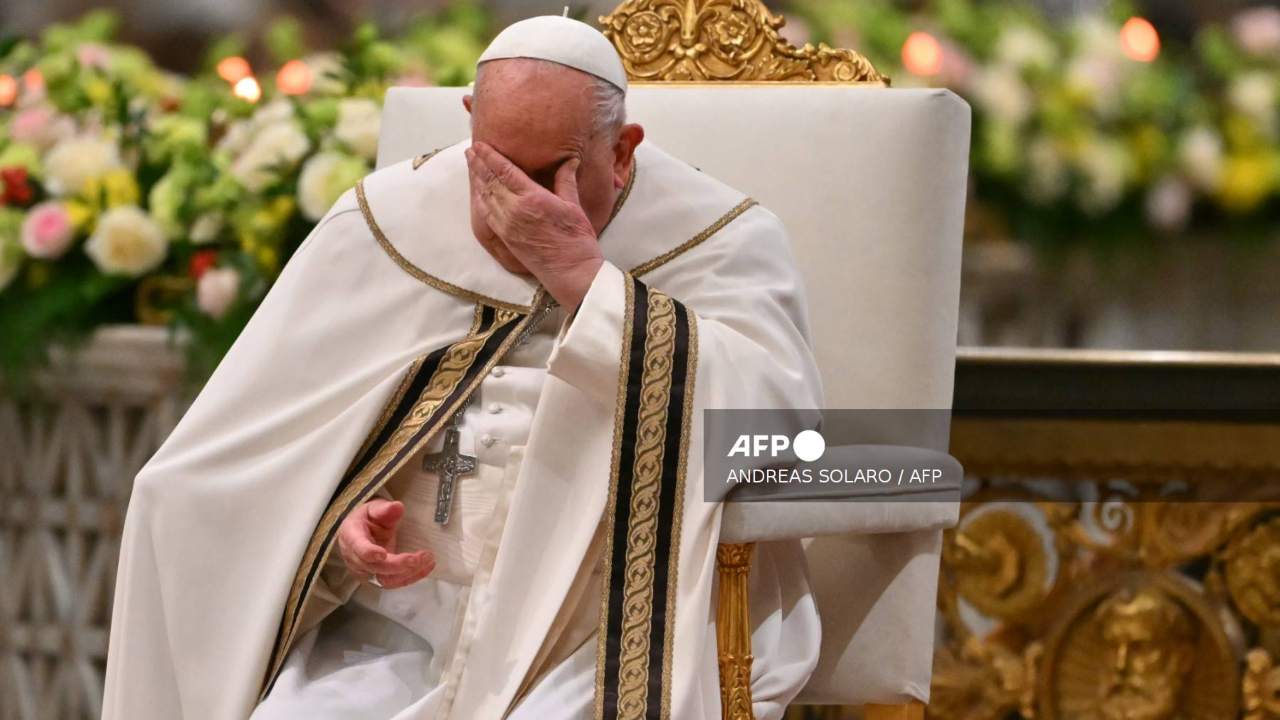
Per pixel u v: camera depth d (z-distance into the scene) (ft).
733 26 37.24
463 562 30.35
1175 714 43.70
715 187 33.17
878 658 33.76
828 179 34.99
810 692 34.19
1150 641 43.50
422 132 36.50
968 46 49.85
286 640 29.86
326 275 32.30
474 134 29.99
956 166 34.91
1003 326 62.80
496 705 28.76
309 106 42.86
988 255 60.59
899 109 34.76
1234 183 50.78
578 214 29.48
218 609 30.37
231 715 29.89
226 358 31.94
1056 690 43.98
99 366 43.96
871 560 33.96
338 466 30.50
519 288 31.60
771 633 31.50
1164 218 50.85
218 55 50.49
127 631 30.40
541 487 29.63
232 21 63.93
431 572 30.55
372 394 30.81
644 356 29.14
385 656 30.55
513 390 30.86
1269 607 43.14
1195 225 53.42
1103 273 58.18
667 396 29.17
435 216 32.40
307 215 41.29
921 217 34.53
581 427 29.84
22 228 43.57
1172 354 42.63
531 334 31.50
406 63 45.27
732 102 35.76
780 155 35.27
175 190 42.78
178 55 65.46
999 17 51.11
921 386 34.40
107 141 43.96
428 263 32.09
